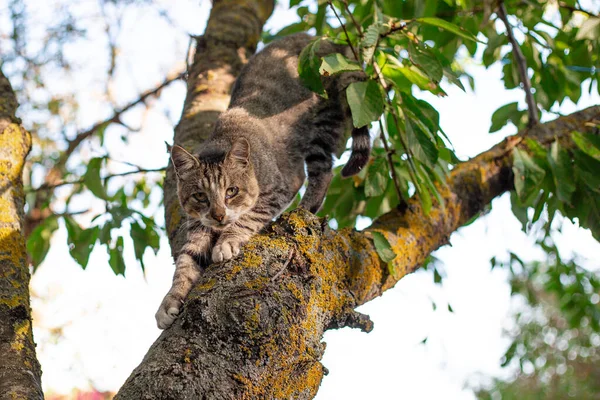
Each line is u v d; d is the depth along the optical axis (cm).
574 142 494
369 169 474
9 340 309
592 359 1223
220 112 551
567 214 498
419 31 548
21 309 328
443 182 432
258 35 651
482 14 570
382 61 436
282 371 289
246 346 283
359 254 378
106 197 564
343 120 554
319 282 327
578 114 529
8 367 292
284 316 297
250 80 548
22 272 353
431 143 394
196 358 275
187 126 538
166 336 291
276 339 290
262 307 292
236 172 464
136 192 770
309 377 300
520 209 540
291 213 359
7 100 473
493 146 517
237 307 289
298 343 299
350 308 343
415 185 439
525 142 496
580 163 471
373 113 360
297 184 531
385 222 445
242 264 317
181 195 472
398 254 418
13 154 429
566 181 454
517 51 505
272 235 346
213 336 284
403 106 410
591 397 1195
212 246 443
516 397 1254
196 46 627
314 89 407
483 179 491
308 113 540
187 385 265
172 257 462
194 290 308
